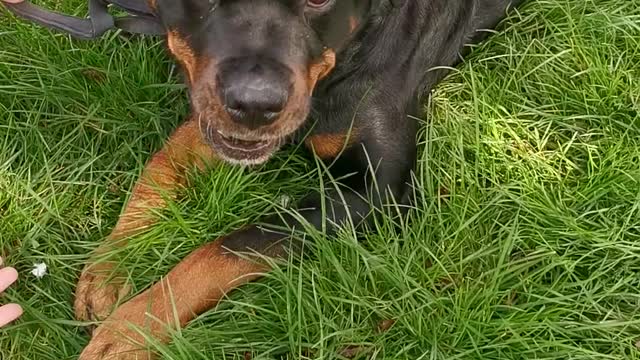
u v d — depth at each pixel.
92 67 0.85
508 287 0.71
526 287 0.72
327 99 0.73
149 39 0.86
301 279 0.69
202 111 0.64
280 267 0.71
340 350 0.69
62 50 0.85
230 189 0.77
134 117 0.83
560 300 0.70
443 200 0.77
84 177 0.80
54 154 0.80
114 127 0.81
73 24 0.69
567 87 0.85
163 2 0.66
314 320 0.69
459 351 0.68
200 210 0.77
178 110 0.83
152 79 0.84
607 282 0.73
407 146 0.76
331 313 0.70
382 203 0.74
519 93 0.85
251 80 0.61
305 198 0.75
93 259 0.73
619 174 0.78
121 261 0.73
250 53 0.62
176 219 0.75
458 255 0.74
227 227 0.76
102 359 0.67
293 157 0.79
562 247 0.75
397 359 0.68
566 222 0.75
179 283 0.70
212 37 0.63
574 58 0.87
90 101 0.83
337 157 0.76
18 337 0.70
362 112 0.74
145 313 0.69
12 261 0.74
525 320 0.70
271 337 0.70
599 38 0.88
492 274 0.71
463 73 0.85
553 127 0.84
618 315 0.71
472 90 0.81
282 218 0.71
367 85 0.74
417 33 0.77
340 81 0.72
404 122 0.76
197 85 0.64
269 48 0.62
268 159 0.74
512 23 0.90
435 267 0.72
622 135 0.81
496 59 0.87
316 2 0.64
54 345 0.70
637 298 0.72
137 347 0.67
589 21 0.88
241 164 0.69
